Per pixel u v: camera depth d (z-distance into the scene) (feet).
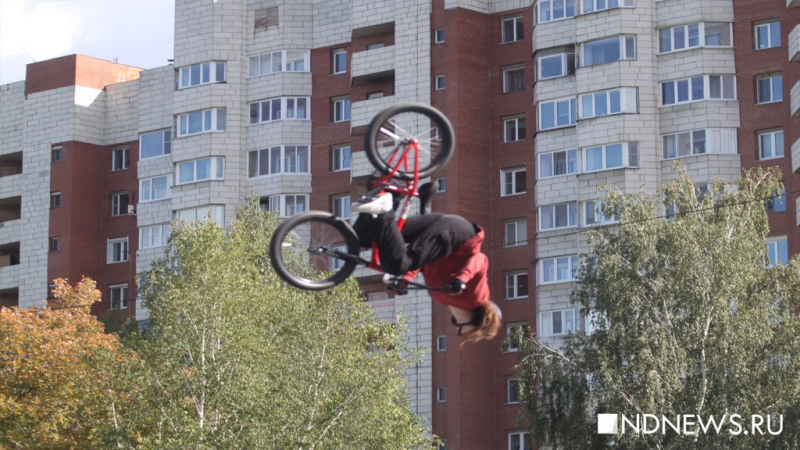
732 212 156.66
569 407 154.92
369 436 135.03
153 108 247.50
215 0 240.94
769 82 201.67
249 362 136.36
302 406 134.10
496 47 220.84
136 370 137.08
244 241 158.20
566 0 213.87
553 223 207.41
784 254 194.08
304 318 143.33
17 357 148.46
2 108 262.88
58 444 143.54
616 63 205.57
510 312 209.05
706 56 203.21
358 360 142.31
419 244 42.45
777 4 202.08
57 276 245.04
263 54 237.86
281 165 231.30
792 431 143.23
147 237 241.55
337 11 234.99
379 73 223.92
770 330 148.77
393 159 43.70
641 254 152.15
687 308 150.20
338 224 43.19
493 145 217.15
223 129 235.81
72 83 252.62
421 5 221.87
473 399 203.31
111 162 252.83
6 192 255.09
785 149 197.77
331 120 232.32
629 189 201.05
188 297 140.56
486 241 213.25
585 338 161.68
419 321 207.92
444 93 216.74
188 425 127.65
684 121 203.00
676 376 145.89
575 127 209.15
